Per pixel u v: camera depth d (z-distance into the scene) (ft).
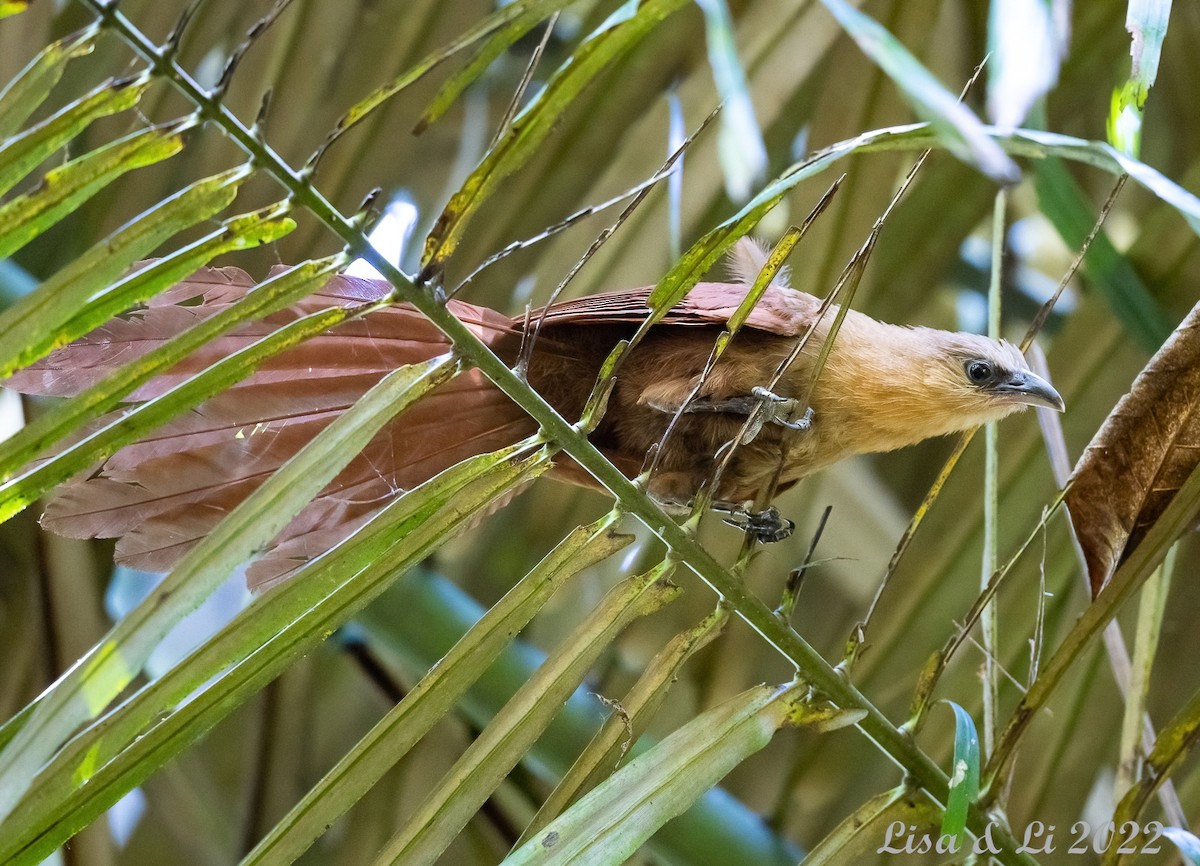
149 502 19.20
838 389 19.76
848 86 19.69
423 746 19.80
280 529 18.83
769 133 19.74
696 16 19.72
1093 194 19.99
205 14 19.75
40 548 19.66
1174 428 19.13
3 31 19.75
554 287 19.72
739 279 19.85
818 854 19.13
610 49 18.85
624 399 19.76
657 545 19.85
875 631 19.72
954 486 19.76
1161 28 18.98
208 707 18.86
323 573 18.89
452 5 19.79
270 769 19.86
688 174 19.72
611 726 19.04
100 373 19.10
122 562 19.17
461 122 20.10
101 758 18.81
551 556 18.99
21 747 17.51
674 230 19.22
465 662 18.95
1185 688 19.76
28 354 18.39
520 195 19.75
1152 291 19.62
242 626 18.86
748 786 19.76
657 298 18.97
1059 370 19.79
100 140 19.77
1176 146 19.98
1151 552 19.13
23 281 19.69
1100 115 19.93
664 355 19.74
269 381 19.31
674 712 19.77
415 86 19.76
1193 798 19.57
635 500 19.01
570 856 18.94
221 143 19.74
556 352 19.72
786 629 19.08
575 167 19.75
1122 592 19.15
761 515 19.71
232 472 19.24
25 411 19.70
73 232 19.74
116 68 19.76
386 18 19.77
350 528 19.48
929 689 19.16
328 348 19.36
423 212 19.98
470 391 19.58
